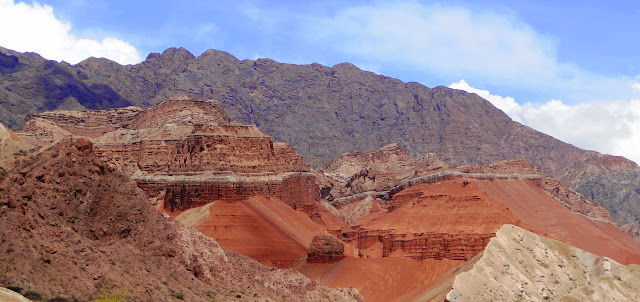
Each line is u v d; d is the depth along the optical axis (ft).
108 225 548.72
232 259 609.01
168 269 545.44
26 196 518.37
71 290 477.77
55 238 510.58
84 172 557.33
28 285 465.88
